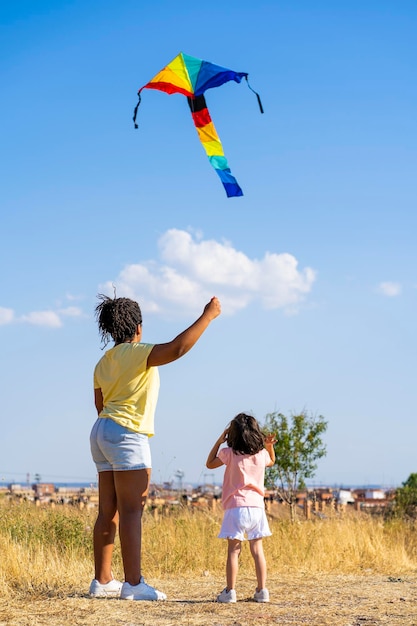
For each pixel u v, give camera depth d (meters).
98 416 6.20
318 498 19.83
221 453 6.56
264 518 6.41
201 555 9.34
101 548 6.24
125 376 6.04
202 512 12.93
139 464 6.00
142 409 6.07
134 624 5.15
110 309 6.28
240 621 5.30
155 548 9.55
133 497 6.02
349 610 5.87
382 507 21.92
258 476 6.53
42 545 8.97
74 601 5.91
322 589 7.18
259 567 6.32
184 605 5.90
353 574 8.96
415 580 8.13
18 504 12.35
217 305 6.07
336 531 11.59
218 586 7.39
